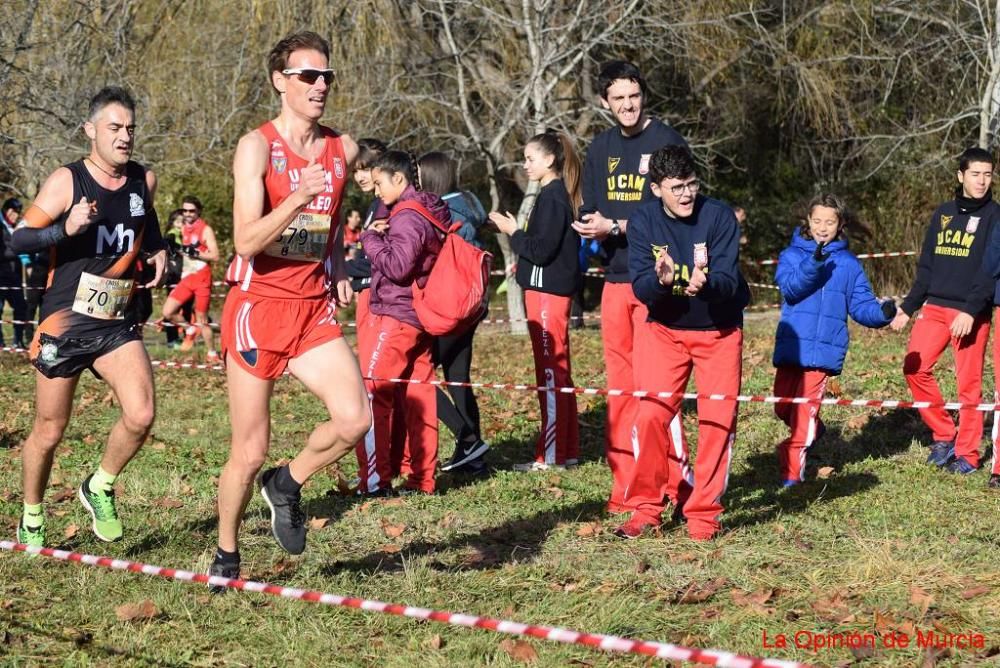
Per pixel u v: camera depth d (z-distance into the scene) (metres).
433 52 19.00
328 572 5.81
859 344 14.42
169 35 19.14
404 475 8.14
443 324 7.06
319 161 5.00
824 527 6.46
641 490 6.42
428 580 5.61
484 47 19.02
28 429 9.91
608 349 7.03
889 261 21.56
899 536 6.27
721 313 6.02
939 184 21.62
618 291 6.93
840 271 7.50
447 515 6.89
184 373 13.73
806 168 24.80
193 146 18.81
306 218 4.94
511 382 12.74
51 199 5.46
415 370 7.58
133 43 18.30
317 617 5.07
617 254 6.95
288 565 5.88
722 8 19.88
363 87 18.55
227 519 5.27
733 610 5.14
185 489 7.51
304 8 18.62
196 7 19.23
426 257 7.10
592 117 18.70
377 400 7.39
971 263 7.77
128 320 5.79
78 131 16.25
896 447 8.81
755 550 6.02
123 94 5.55
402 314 7.30
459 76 17.55
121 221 5.62
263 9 18.67
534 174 7.90
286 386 12.16
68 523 6.70
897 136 20.92
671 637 4.85
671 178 5.81
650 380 6.21
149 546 6.26
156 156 18.14
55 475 7.93
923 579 5.46
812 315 7.49
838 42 22.86
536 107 17.20
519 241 7.84
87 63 17.03
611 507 6.99
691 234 5.98
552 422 8.18
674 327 6.09
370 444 7.41
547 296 8.01
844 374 12.02
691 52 19.64
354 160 5.19
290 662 4.63
